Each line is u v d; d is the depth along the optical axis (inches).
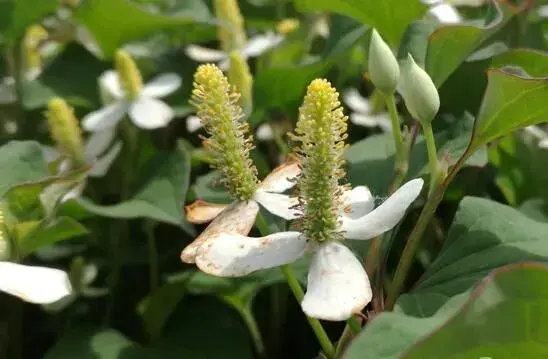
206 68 6.4
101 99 11.0
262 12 13.2
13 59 11.0
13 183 7.7
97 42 11.3
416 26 8.3
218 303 8.7
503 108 6.3
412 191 6.0
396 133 6.9
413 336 5.0
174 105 10.6
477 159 7.3
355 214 6.3
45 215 7.3
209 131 6.4
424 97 6.3
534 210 9.0
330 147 6.0
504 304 4.9
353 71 11.7
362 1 8.6
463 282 6.6
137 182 8.9
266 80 9.2
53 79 11.5
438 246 9.2
